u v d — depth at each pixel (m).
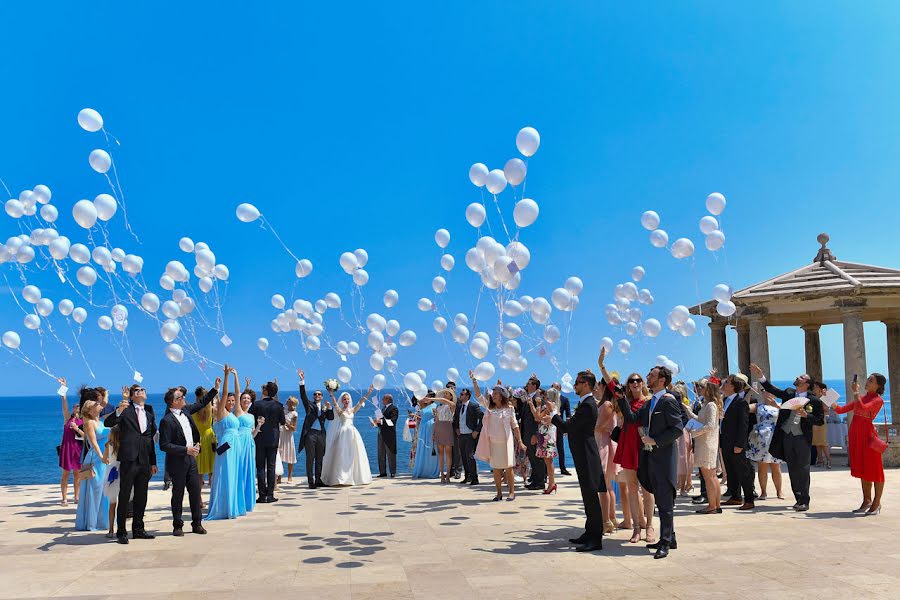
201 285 11.48
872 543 7.00
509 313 10.17
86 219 9.51
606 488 7.56
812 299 14.59
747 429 9.26
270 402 11.14
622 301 11.53
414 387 10.40
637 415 7.06
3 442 45.94
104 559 6.84
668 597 5.18
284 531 8.33
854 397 8.80
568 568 6.17
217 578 6.02
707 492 9.31
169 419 8.08
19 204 10.91
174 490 8.18
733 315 16.38
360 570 6.25
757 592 5.26
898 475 12.48
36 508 10.66
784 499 10.09
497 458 10.66
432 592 5.45
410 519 9.08
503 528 8.30
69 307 10.98
